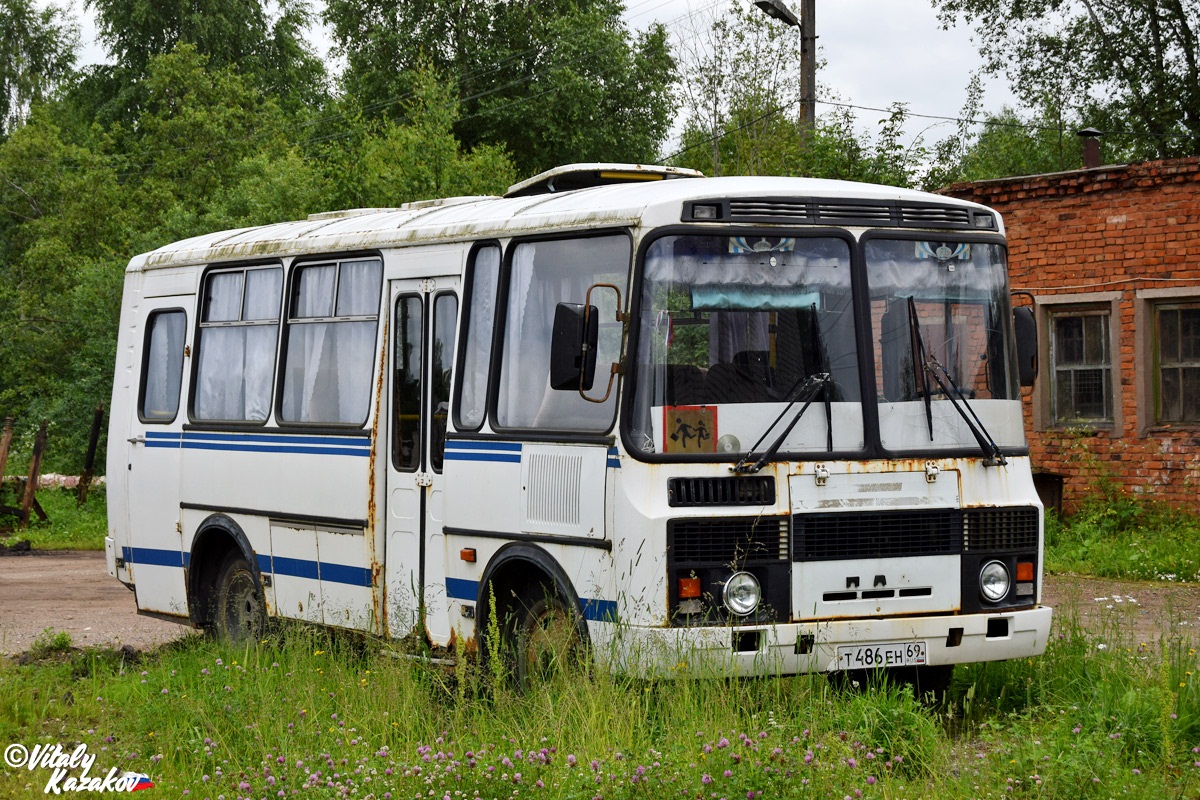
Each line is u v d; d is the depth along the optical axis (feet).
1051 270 58.49
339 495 33.04
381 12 160.35
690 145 114.32
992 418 27.35
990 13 118.52
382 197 104.42
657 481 24.71
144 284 42.01
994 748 22.99
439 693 27.91
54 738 26.03
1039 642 27.04
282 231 37.96
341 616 33.04
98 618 46.01
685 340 25.32
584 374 24.71
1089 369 57.93
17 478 82.69
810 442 25.57
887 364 26.43
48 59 200.75
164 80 164.35
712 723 22.43
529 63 157.89
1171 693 24.29
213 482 37.86
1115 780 20.65
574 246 27.20
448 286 30.63
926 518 26.17
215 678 28.89
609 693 24.06
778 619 24.91
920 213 27.22
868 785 20.48
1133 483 56.08
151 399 41.22
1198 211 54.29
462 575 29.35
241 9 187.62
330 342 34.19
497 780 19.80
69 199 157.07
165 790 22.08
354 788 20.06
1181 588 45.42
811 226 26.25
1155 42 113.50
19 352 141.69
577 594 26.12
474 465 29.04
